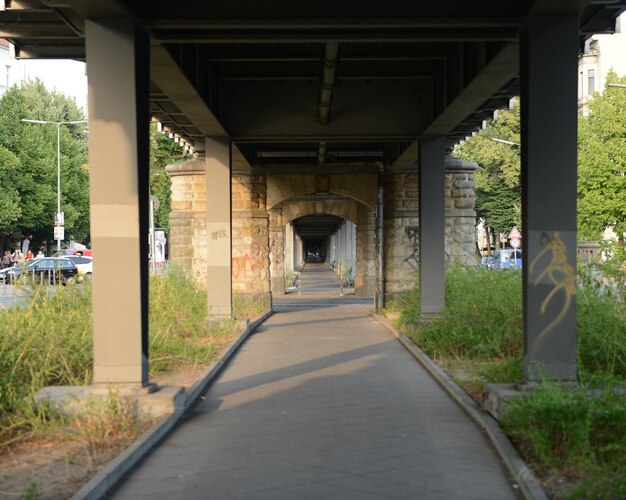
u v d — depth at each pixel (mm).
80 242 88562
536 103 9555
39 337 10789
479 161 55688
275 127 18438
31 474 6789
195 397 10875
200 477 7008
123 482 6863
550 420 7145
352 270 48938
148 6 9859
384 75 17406
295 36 10766
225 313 19891
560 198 9516
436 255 19375
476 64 13422
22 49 13969
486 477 6926
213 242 19672
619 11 11938
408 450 7906
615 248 12672
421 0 9852
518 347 13031
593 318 11047
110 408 8789
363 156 27953
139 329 9617
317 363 14562
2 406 8602
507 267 19203
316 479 6906
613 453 6836
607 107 38750
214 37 10742
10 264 61562
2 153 59656
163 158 43875
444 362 13680
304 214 39000
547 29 9562
